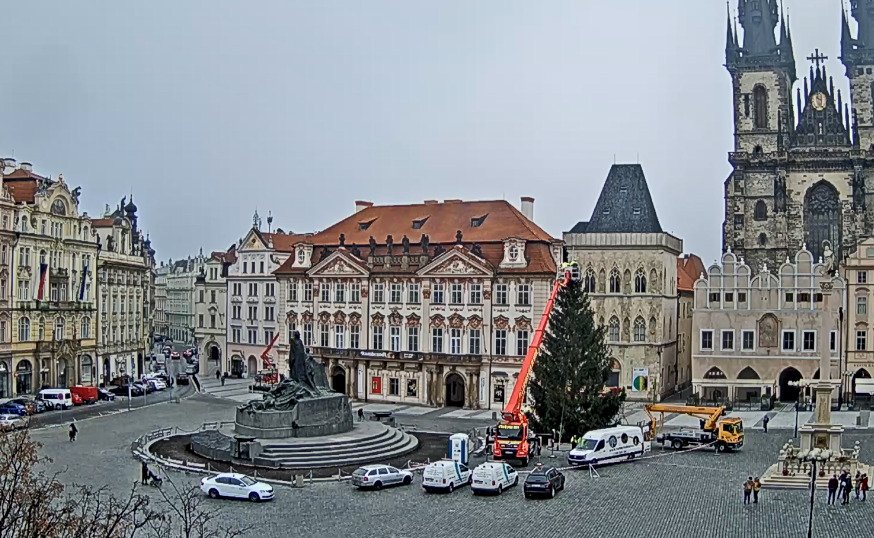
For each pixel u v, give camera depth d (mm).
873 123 167625
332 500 70062
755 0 174125
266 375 152125
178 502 67812
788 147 169875
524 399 102062
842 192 166375
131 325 168875
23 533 38750
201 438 91750
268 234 183000
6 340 134375
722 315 142500
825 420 79750
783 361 140625
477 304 132250
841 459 77500
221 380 167625
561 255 135625
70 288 149750
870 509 66938
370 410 128375
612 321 144500
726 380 142125
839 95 172000
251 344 181625
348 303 143250
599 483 77000
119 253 166250
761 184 170500
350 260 142125
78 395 132125
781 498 70875
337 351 141375
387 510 66688
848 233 165625
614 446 86938
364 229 147000
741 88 172875
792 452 79812
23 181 145750
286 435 89062
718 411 97312
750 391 141500
